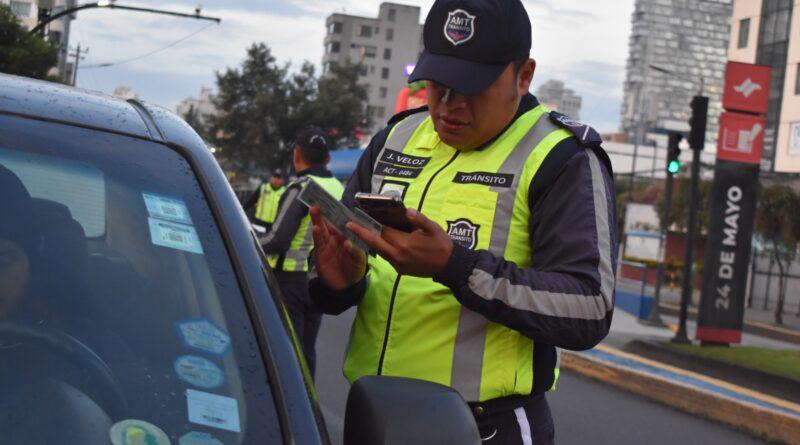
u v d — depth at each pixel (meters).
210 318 1.81
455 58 2.59
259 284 1.90
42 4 46.06
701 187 38.50
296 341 1.88
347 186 3.04
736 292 15.87
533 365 2.66
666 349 15.12
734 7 56.59
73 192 1.90
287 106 77.12
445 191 2.71
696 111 16.86
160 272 1.86
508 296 2.42
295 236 6.55
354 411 1.87
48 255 1.82
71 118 2.03
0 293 1.76
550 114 2.74
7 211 1.84
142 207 1.93
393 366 2.65
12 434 1.60
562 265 2.54
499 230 2.62
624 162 105.50
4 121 1.96
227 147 77.88
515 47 2.61
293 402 1.73
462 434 1.80
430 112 2.71
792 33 51.75
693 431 9.51
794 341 25.00
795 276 33.91
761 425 9.62
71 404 1.66
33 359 1.70
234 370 1.75
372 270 2.74
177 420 1.68
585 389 11.43
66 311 1.77
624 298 23.55
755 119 16.05
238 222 1.99
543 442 2.73
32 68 30.25
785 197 27.89
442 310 2.62
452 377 2.60
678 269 40.97
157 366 1.74
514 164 2.65
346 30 153.25
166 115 2.21
